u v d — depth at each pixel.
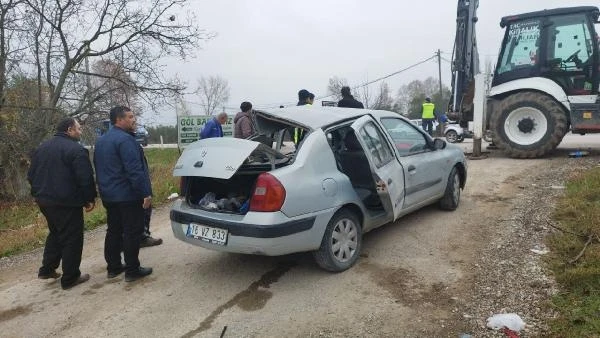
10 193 12.55
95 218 7.33
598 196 5.78
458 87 11.20
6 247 6.25
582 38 9.04
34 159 4.40
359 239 4.58
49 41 12.57
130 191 4.40
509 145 9.66
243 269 4.63
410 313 3.54
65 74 12.88
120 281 4.57
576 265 3.91
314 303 3.79
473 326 3.29
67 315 3.88
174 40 13.47
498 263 4.30
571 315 3.21
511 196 6.68
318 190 4.12
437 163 5.75
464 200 6.69
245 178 4.60
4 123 12.06
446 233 5.29
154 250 5.46
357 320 3.48
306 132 4.45
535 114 9.41
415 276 4.19
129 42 13.24
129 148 4.33
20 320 3.85
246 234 3.85
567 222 5.05
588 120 8.97
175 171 4.42
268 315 3.64
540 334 3.09
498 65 10.01
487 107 10.37
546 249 4.45
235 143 4.16
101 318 3.78
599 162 8.51
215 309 3.80
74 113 13.04
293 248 3.96
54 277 4.77
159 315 3.76
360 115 4.86
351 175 5.09
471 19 10.98
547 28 9.31
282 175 3.93
